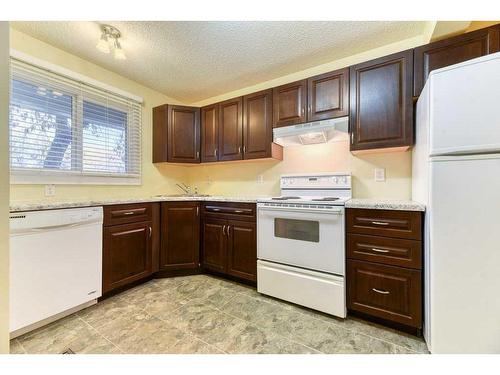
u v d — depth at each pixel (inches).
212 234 94.3
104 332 59.1
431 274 48.8
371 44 80.0
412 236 57.1
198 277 96.0
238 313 68.5
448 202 46.9
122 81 101.5
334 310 66.0
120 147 100.9
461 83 45.5
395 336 57.8
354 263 64.7
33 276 58.9
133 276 83.2
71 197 83.9
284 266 75.7
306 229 72.6
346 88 76.4
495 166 43.4
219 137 106.7
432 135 48.3
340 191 87.2
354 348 53.5
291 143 94.3
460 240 46.0
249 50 82.8
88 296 70.0
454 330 46.6
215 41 77.5
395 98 68.6
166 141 108.8
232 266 88.8
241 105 100.3
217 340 56.1
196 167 131.0
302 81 84.8
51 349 52.7
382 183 82.4
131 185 104.8
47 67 76.4
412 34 74.9
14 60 70.2
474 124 44.4
